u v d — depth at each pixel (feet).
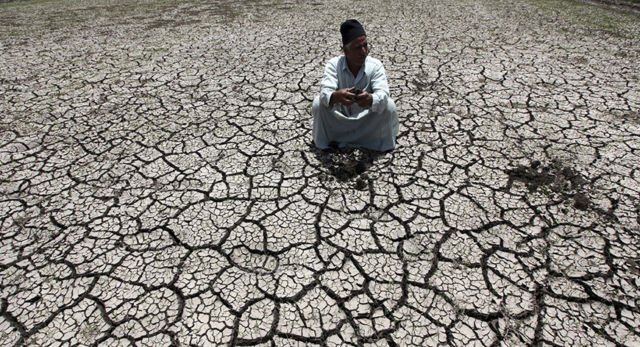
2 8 34.65
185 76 15.38
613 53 15.88
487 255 6.72
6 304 6.11
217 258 6.86
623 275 6.25
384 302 6.01
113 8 31.48
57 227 7.67
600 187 8.21
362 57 8.45
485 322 5.66
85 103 13.24
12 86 14.92
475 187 8.36
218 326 5.73
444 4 27.81
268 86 14.08
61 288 6.36
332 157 9.53
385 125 9.29
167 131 11.18
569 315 5.70
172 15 27.40
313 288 6.26
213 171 9.25
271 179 8.87
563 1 26.89
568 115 11.19
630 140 9.82
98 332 5.67
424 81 13.97
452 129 10.68
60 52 19.10
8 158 10.07
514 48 17.06
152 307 6.02
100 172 9.37
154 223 7.69
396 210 7.80
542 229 7.20
